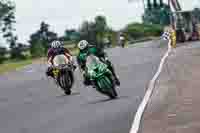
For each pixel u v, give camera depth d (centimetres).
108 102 5988
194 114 4472
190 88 6275
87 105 5969
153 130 3984
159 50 15938
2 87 9988
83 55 6538
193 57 11006
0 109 6600
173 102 5297
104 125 4484
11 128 4953
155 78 7825
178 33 18712
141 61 11950
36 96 7806
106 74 6294
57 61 7519
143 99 5759
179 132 3803
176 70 8725
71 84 7462
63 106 6169
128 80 8194
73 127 4578
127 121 4544
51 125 4847
